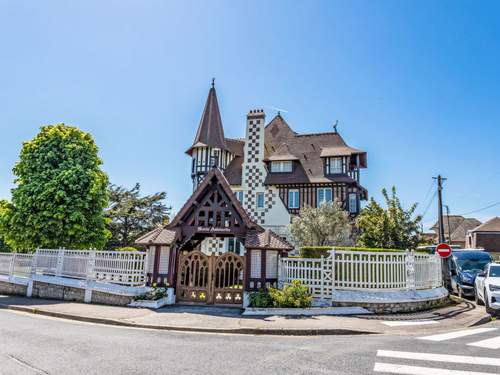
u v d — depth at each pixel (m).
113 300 15.48
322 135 33.62
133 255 16.20
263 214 30.25
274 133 34.84
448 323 11.77
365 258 14.09
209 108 33.72
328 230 23.86
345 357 7.21
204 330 10.73
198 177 31.95
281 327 10.65
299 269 14.65
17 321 11.55
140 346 8.16
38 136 23.59
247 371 6.27
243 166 31.33
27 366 6.40
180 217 15.48
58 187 22.05
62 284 17.16
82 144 23.97
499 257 43.53
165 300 14.79
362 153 30.88
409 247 26.19
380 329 10.76
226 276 15.22
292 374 6.10
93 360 6.87
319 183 29.59
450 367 6.53
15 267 20.00
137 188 42.66
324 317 12.40
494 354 7.47
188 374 6.07
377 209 27.33
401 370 6.34
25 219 21.89
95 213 23.59
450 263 21.17
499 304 13.12
